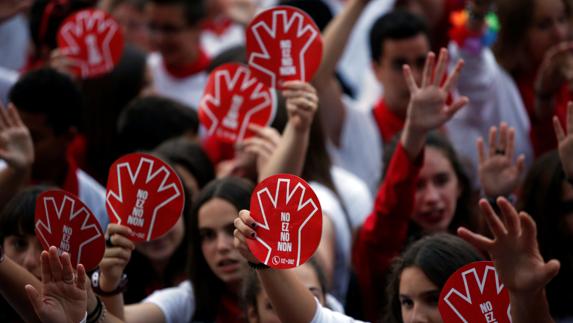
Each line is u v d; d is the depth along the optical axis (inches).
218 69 489.4
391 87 623.8
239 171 493.0
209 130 488.7
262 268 346.3
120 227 371.9
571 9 631.2
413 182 448.1
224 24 847.7
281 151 430.0
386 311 415.2
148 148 573.9
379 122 627.5
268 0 889.5
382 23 623.8
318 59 438.3
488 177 449.1
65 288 340.8
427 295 376.2
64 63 594.9
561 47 565.0
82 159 620.7
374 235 463.2
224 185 444.5
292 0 673.0
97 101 621.6
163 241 466.3
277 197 340.8
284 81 439.8
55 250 338.6
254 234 339.6
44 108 500.1
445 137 498.3
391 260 460.8
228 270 436.8
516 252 323.9
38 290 368.5
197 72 725.3
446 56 436.1
